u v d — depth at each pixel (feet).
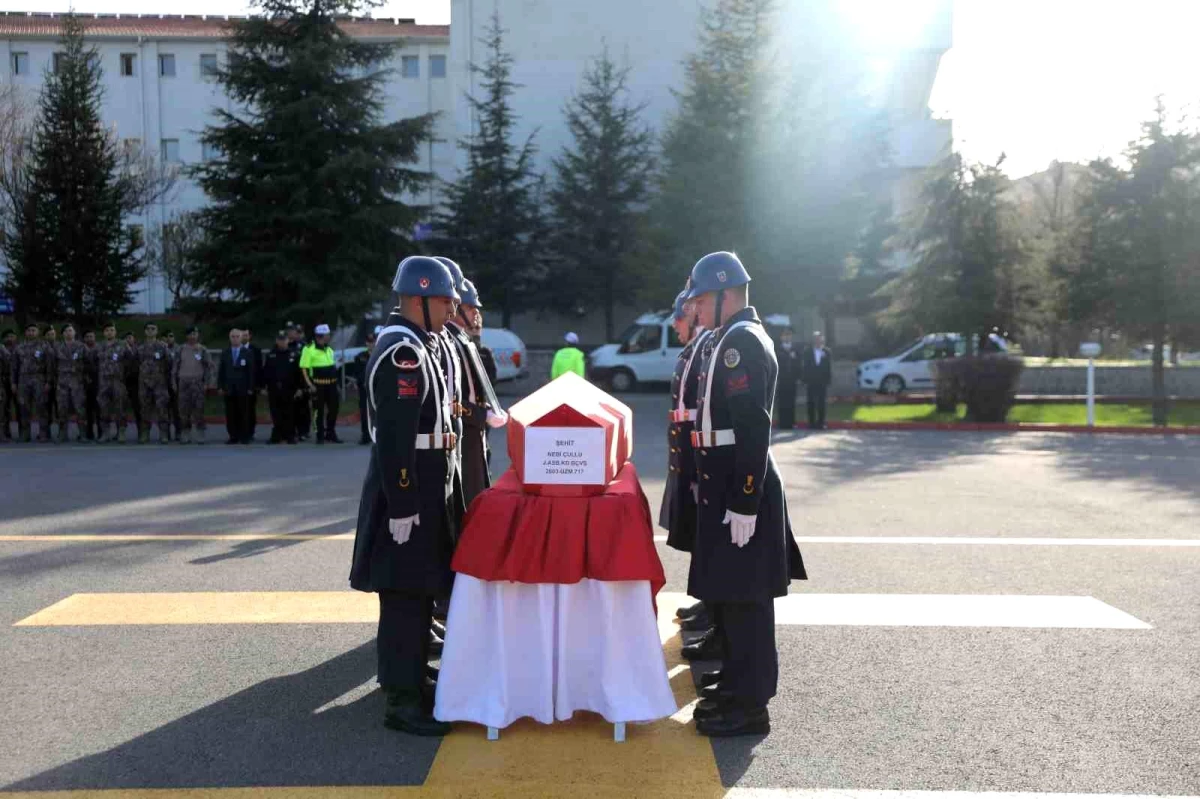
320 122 85.35
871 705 14.88
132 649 17.46
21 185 104.78
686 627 19.01
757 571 13.70
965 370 66.95
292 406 55.21
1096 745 13.42
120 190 105.29
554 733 14.01
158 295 160.45
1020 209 86.63
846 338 141.08
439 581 13.99
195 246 88.07
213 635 18.26
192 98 160.66
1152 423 68.03
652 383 97.86
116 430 60.95
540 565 13.66
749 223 95.14
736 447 13.55
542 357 100.83
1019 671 16.30
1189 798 11.93
